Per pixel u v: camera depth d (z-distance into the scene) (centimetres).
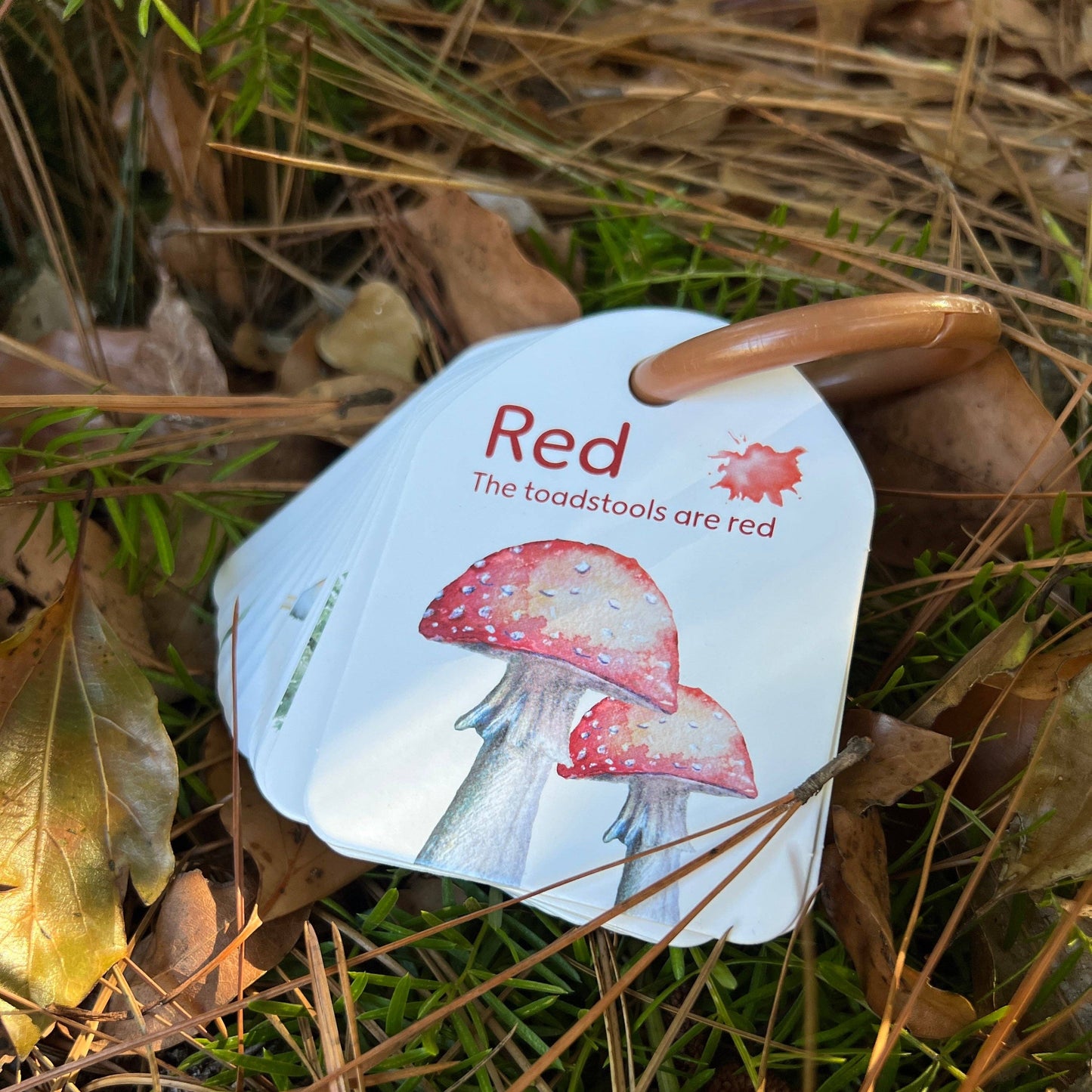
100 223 20
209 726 17
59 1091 14
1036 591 17
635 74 23
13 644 15
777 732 15
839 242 20
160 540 16
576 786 15
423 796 15
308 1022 15
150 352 19
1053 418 19
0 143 19
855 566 15
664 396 16
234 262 21
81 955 14
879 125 23
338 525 17
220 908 15
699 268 21
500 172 23
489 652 15
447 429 16
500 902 16
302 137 21
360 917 16
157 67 19
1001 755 16
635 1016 16
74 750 15
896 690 18
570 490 16
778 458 16
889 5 23
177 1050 15
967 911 16
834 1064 15
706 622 15
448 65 23
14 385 18
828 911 15
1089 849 15
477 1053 15
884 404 18
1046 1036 15
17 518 17
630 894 15
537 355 16
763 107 23
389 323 20
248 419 18
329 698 15
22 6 19
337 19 20
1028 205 22
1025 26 23
